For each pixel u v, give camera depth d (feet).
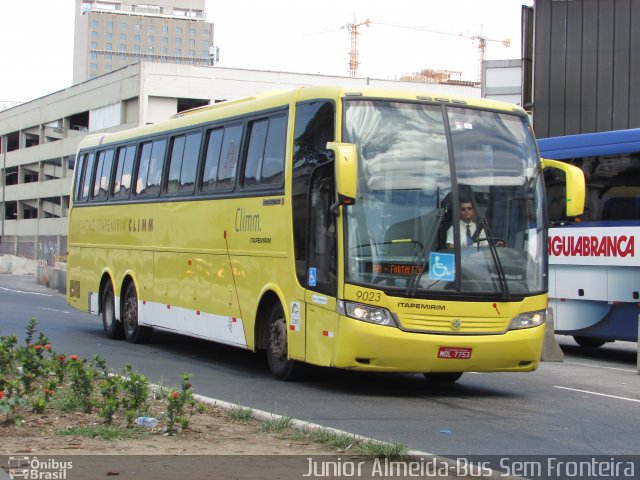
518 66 120.06
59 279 132.87
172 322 52.95
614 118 95.55
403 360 36.70
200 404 29.91
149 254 56.29
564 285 58.95
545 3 97.96
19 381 30.94
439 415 34.37
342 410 34.86
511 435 30.60
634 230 55.06
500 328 37.91
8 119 291.79
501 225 38.78
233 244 45.93
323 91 39.65
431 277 37.17
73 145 248.52
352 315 36.65
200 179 50.37
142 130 59.57
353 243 36.96
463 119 39.50
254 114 45.32
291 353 40.63
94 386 32.63
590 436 30.76
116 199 61.93
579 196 40.60
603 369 52.44
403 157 38.06
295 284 40.19
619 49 95.61
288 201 41.06
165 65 215.92
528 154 40.47
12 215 297.12
